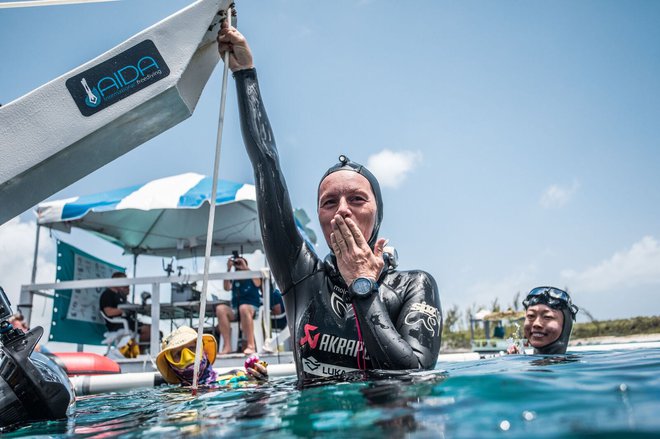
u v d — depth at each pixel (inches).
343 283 80.4
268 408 48.1
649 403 36.1
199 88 72.0
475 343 417.4
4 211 64.9
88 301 314.2
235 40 75.5
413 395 45.5
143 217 337.7
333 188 82.0
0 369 59.6
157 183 294.5
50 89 62.8
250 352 244.7
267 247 85.6
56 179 65.5
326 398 49.8
